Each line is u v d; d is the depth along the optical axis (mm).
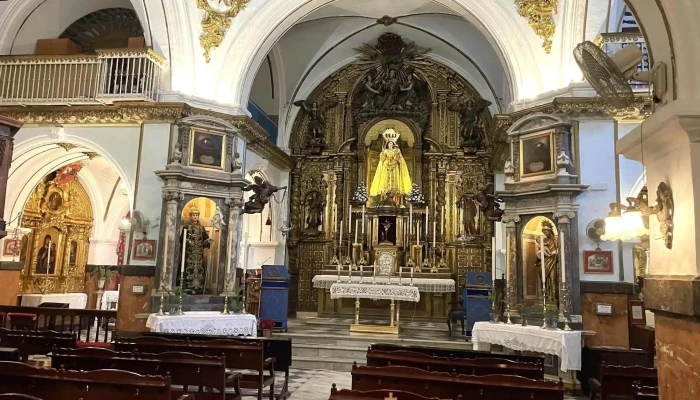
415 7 15094
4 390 4379
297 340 12242
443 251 16516
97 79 11523
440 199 16906
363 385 4949
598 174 10047
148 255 11086
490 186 15195
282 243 16688
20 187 13625
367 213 16453
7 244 13375
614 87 3838
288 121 17609
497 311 10688
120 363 5590
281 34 12977
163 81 11930
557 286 10172
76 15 13867
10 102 11555
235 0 12195
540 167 10367
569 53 10734
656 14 3211
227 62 12406
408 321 15234
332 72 17938
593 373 8711
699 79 2840
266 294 13242
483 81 17016
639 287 10148
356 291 13320
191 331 10188
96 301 17562
